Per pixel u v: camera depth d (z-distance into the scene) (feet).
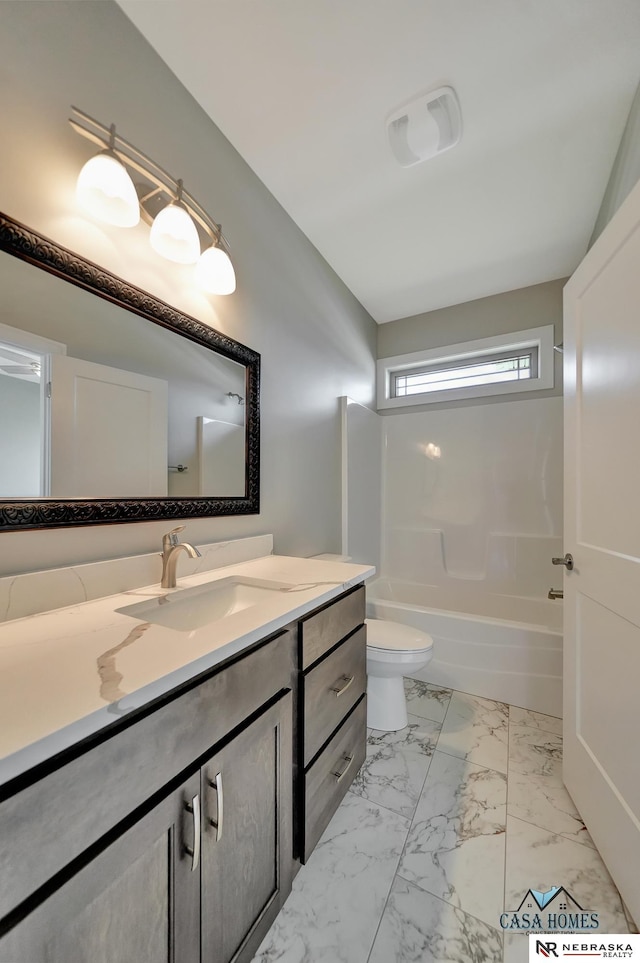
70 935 1.58
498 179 5.59
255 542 5.33
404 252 7.36
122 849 1.79
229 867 2.48
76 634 2.56
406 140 4.92
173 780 2.10
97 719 1.67
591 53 3.97
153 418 3.95
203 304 4.61
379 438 10.07
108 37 3.56
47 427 3.07
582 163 5.29
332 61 4.08
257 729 2.74
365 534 9.05
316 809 3.55
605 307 3.67
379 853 3.70
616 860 3.34
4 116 2.82
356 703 4.45
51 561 3.12
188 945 2.15
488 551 8.87
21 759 1.42
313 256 7.13
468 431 9.23
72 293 3.24
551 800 4.35
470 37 3.85
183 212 3.76
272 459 5.92
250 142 5.06
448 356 9.50
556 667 6.00
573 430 4.36
